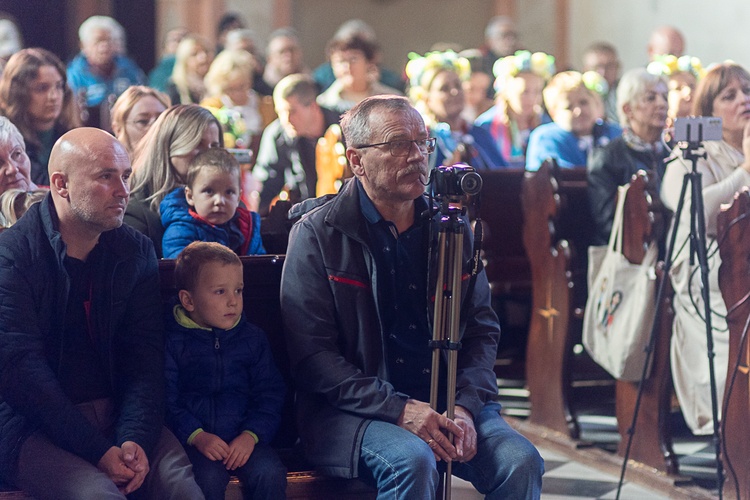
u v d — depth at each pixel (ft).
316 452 14.64
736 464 18.79
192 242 16.49
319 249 14.94
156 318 14.58
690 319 20.16
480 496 19.95
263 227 19.38
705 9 47.01
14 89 20.62
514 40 46.57
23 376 13.66
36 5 54.75
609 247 21.77
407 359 15.12
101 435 13.70
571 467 22.08
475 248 14.58
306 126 30.60
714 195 20.30
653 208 20.81
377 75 37.58
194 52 37.17
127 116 20.36
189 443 14.49
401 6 63.72
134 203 17.84
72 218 14.16
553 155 30.32
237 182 17.22
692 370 20.07
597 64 41.65
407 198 14.64
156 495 13.69
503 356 28.55
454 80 30.45
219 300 14.57
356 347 14.99
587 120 30.53
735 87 21.12
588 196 24.47
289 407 16.16
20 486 13.91
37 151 20.83
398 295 15.01
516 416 25.43
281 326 16.06
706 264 18.11
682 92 27.45
